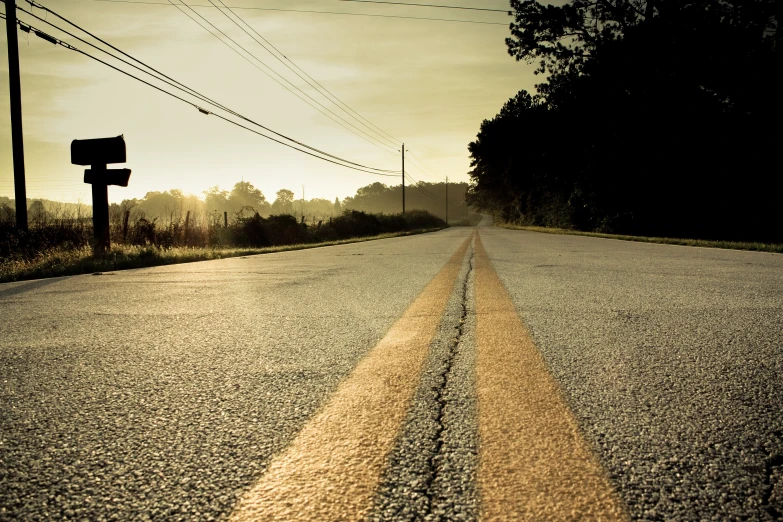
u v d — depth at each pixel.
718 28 26.97
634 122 28.95
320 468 1.44
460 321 3.67
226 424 1.78
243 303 4.77
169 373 2.44
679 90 27.80
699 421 1.76
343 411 1.89
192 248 16.08
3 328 3.68
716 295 4.82
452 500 1.25
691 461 1.46
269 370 2.47
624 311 4.01
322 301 4.80
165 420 1.83
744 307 4.16
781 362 2.51
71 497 1.30
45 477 1.41
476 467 1.43
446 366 2.49
